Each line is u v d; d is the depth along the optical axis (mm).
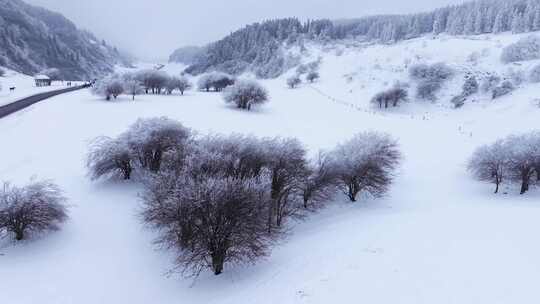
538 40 70562
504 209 16547
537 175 24000
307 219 19922
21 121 33094
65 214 16172
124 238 15812
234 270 13258
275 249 14977
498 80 65000
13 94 54781
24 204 14672
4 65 147375
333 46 151375
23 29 193625
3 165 22250
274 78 132750
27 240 15023
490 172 24438
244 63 160375
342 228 16031
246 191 13797
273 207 17594
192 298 11594
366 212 19766
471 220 13953
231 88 49594
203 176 15023
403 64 88438
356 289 8352
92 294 12070
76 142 27859
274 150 19516
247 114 44688
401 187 24859
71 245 15031
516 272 8352
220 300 10648
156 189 15898
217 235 12930
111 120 35281
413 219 15148
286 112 49438
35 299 11594
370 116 50156
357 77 92750
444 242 11102
